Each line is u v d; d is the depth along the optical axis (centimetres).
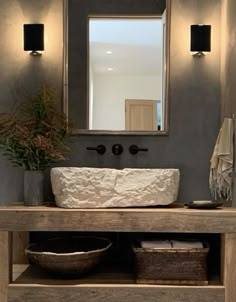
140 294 203
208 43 250
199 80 252
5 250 205
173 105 253
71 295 203
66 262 206
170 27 253
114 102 252
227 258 203
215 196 244
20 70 254
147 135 253
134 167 253
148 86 253
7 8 253
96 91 252
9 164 251
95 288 203
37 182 221
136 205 215
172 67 252
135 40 254
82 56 253
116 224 203
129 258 249
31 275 220
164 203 218
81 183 212
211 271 230
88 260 210
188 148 253
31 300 204
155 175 218
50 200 245
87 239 245
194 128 253
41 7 254
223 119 246
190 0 253
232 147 225
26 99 252
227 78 237
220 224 202
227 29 238
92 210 205
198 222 202
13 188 250
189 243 217
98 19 253
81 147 253
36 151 217
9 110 252
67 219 203
